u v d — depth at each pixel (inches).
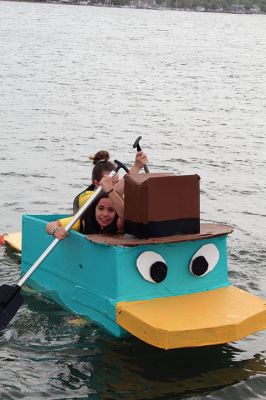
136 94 880.3
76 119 632.4
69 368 186.4
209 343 184.2
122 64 1339.8
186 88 995.3
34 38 1971.0
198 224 203.5
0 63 1168.2
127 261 195.2
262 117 727.1
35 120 608.7
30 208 331.9
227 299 200.7
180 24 4343.0
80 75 1072.8
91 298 204.4
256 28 4534.9
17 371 184.7
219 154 500.4
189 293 202.7
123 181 216.5
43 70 1107.3
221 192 383.6
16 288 205.3
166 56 1632.6
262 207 355.9
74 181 388.5
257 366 191.5
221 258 208.5
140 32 2864.2
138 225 198.2
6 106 685.3
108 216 212.5
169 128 615.8
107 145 510.6
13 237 279.9
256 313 192.5
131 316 188.9
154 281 198.1
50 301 221.8
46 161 438.6
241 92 979.3
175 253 200.7
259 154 507.8
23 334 202.4
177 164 456.8
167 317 188.1
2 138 510.9
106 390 177.6
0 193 355.6
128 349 195.0
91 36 2300.7
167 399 174.6
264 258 276.8
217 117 710.5
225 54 1839.3
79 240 207.9
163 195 197.2
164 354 194.1
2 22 2822.3
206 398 176.1
